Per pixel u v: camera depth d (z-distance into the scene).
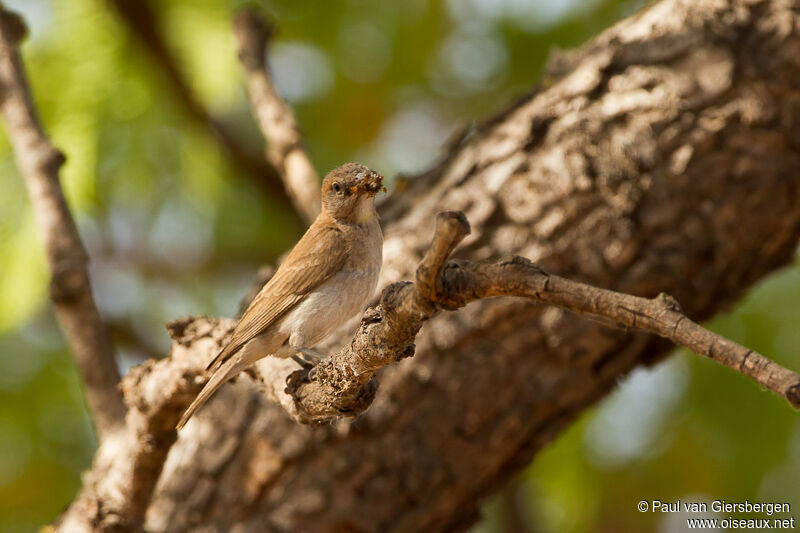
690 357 13.11
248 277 14.05
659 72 9.99
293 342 8.91
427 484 9.75
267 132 11.09
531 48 14.02
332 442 9.59
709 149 9.82
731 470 12.78
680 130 9.82
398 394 9.71
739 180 9.85
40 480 13.06
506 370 9.79
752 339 12.77
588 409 10.16
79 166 11.43
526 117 10.19
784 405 12.48
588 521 13.66
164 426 8.48
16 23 10.88
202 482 9.66
